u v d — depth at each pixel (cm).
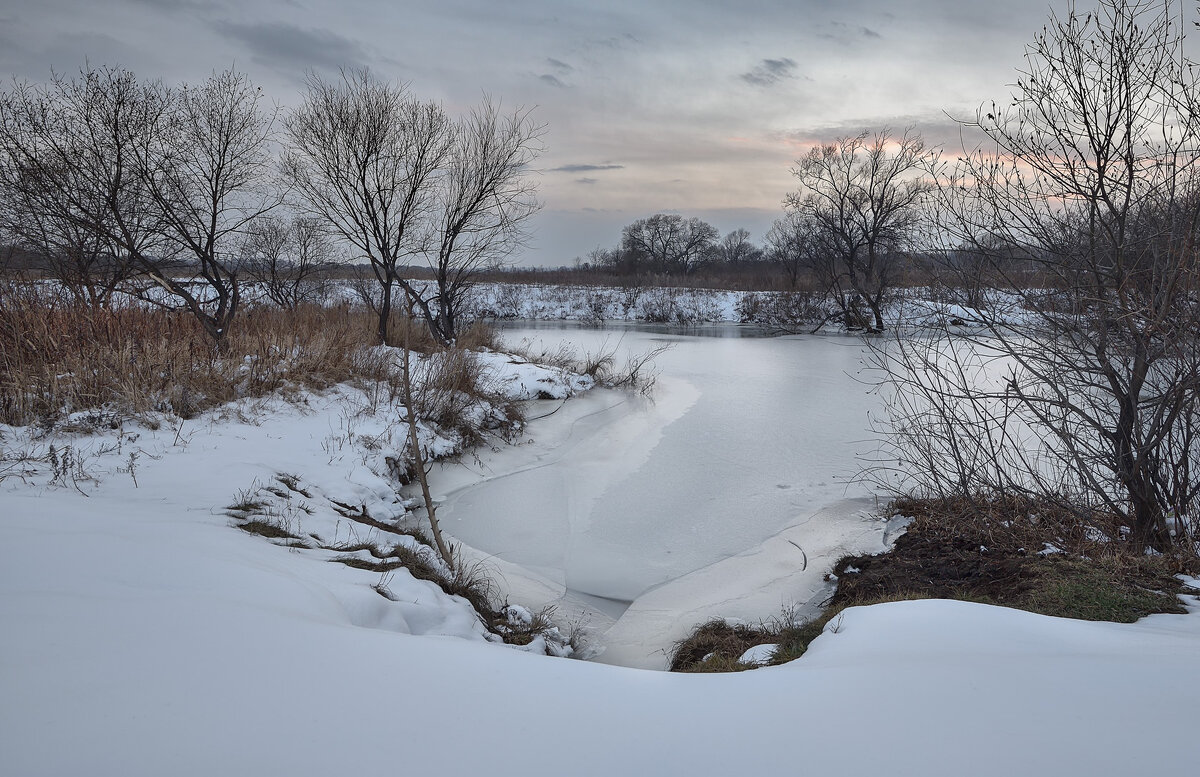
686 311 3888
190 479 642
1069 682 250
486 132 1636
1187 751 192
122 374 834
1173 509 572
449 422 1072
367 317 1593
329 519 633
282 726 206
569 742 211
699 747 210
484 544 765
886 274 2930
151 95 1050
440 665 273
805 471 1016
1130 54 529
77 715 200
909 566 627
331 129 1418
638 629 600
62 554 361
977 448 741
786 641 488
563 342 2580
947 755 198
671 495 920
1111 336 595
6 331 844
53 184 991
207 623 286
